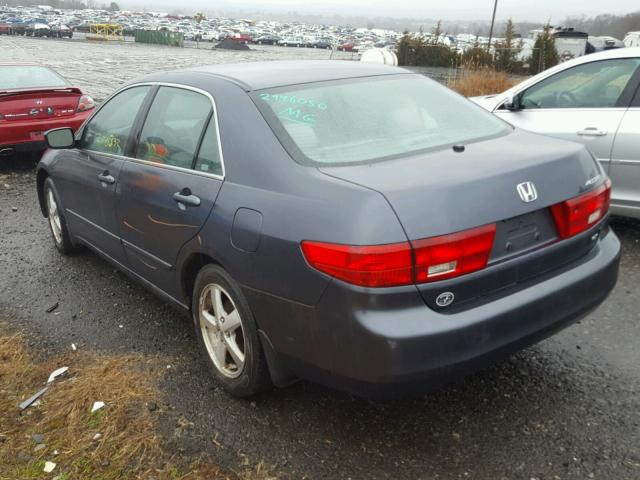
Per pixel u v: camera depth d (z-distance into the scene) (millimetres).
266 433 3006
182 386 3410
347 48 67188
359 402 3232
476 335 2543
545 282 2807
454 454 2826
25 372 3607
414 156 2906
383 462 2789
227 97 3271
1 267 5320
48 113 8617
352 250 2428
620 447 2824
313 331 2629
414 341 2424
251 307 2922
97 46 61688
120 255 4230
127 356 3750
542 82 5969
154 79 4008
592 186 2994
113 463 2828
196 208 3186
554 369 3465
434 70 21578
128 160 3947
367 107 3289
